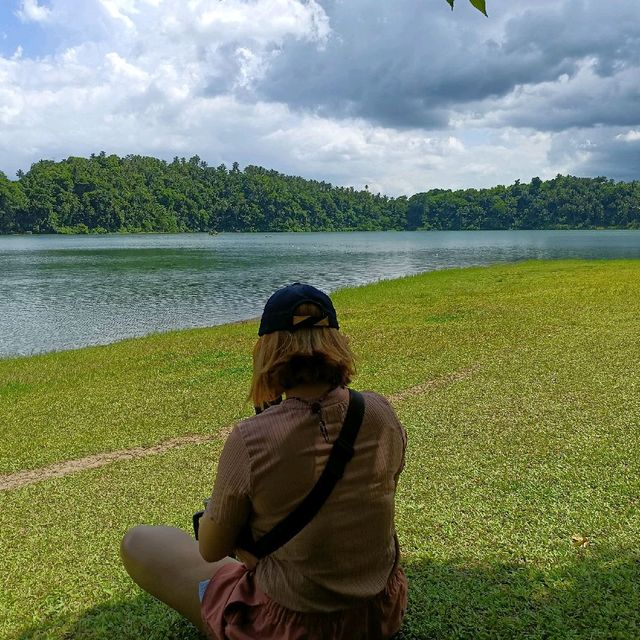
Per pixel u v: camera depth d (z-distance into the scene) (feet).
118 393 31.40
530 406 23.43
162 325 68.74
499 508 15.11
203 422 25.48
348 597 7.11
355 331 45.16
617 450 18.45
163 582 8.56
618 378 26.68
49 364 42.37
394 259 177.17
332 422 6.95
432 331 43.24
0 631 11.26
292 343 6.97
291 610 7.04
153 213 515.91
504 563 12.47
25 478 20.42
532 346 35.32
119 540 14.84
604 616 10.60
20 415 28.19
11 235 435.53
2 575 13.42
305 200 634.02
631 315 44.34
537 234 481.87
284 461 6.78
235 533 7.11
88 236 423.64
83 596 12.32
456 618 10.60
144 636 10.64
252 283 112.57
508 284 76.89
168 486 18.28
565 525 14.06
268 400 7.34
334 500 6.91
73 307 82.53
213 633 7.67
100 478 19.35
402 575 7.95
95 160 550.36
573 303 52.80
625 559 12.46
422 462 18.42
